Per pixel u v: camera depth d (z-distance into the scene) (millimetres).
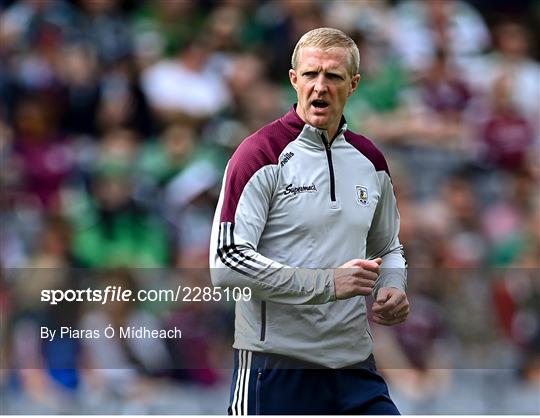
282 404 13266
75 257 29234
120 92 34000
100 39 35406
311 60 13234
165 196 31125
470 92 36625
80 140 33281
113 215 30266
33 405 24203
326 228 13266
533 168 35500
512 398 25969
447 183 33625
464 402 25438
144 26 36156
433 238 31172
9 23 35250
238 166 13188
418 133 34688
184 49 35062
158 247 30250
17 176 31500
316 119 13258
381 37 36844
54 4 35906
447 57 37250
